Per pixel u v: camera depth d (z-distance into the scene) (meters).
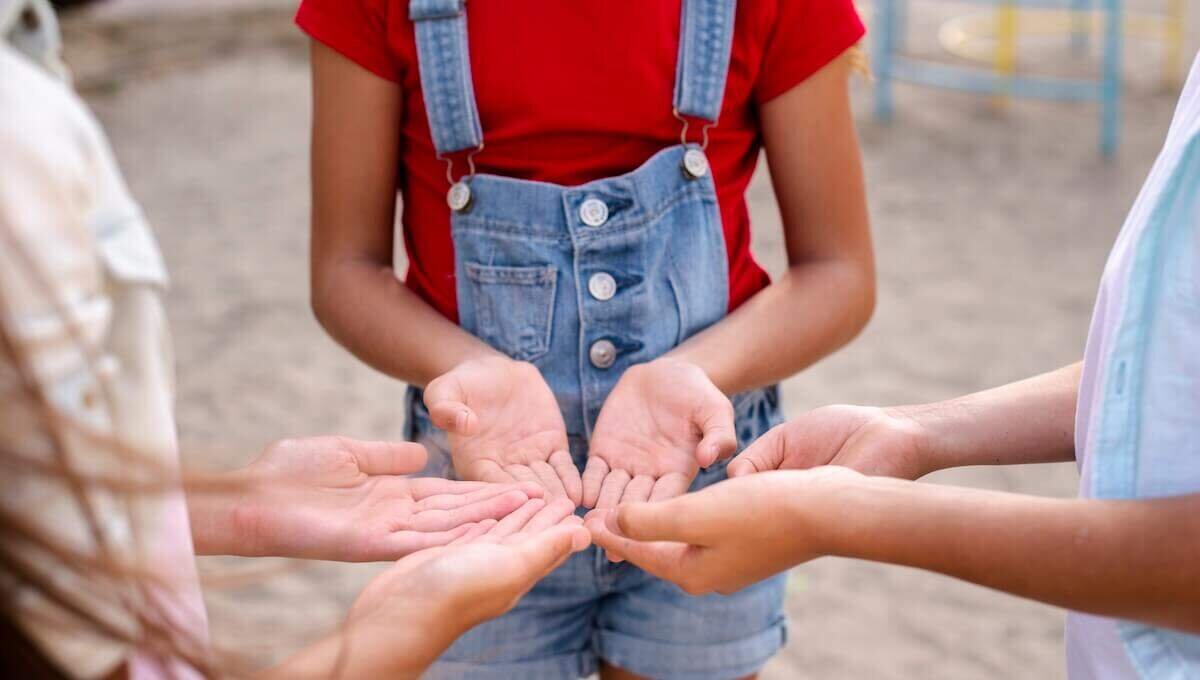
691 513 1.10
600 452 1.28
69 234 0.99
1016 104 4.73
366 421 2.54
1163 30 5.39
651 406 1.28
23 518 0.90
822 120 1.35
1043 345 2.84
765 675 1.91
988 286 3.17
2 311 0.90
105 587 0.92
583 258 1.31
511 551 1.10
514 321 1.32
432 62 1.30
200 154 4.18
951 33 5.70
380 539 1.18
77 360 0.97
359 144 1.34
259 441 2.44
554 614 1.37
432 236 1.35
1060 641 1.97
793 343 1.33
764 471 1.20
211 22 5.70
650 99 1.30
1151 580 0.99
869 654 1.95
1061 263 3.31
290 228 3.57
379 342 1.33
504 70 1.29
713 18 1.29
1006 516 1.03
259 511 1.17
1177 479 1.02
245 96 4.76
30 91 0.99
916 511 1.05
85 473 0.92
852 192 1.37
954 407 1.20
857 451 1.17
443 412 1.20
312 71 1.35
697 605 1.36
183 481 1.01
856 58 1.38
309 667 1.04
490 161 1.32
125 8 5.91
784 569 1.12
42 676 0.90
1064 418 1.18
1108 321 1.05
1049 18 5.79
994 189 3.88
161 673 1.01
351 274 1.36
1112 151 4.17
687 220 1.32
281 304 3.09
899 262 3.34
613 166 1.31
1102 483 1.04
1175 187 1.00
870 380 2.69
